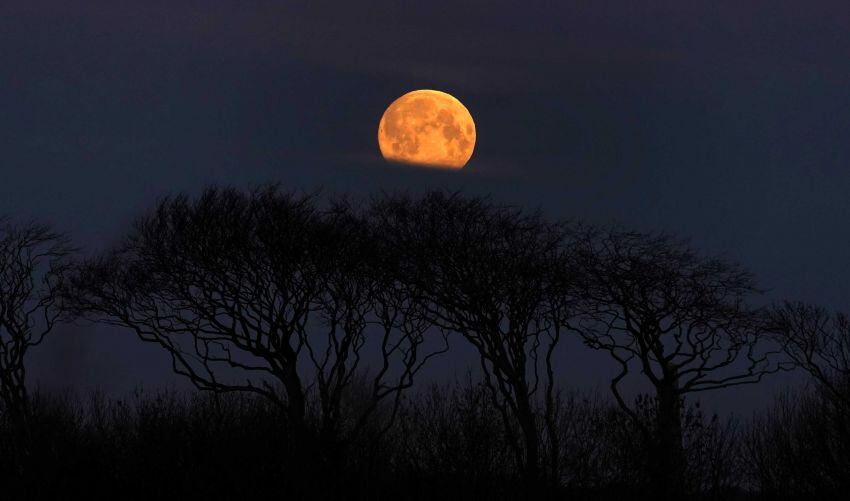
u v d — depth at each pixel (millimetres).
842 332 115625
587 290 126875
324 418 127375
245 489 121625
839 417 109625
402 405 124062
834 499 107375
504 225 131125
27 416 131500
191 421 126938
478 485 115688
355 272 131625
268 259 130250
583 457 116938
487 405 121438
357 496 120250
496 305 126188
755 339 119875
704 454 113750
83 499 122875
